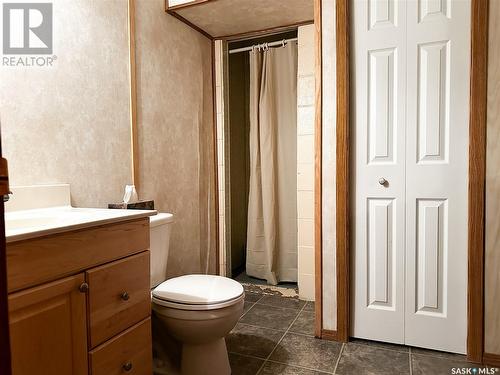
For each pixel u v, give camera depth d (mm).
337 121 1832
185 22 2439
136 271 1227
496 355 1620
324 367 1635
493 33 1570
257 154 2916
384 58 1783
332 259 1894
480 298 1627
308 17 2420
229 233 2900
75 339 983
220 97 2793
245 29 2613
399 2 1748
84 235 1014
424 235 1755
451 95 1679
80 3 1623
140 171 2008
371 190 1838
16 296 819
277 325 2105
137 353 1224
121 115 1862
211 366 1500
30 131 1403
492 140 1591
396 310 1820
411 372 1579
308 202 2523
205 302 1386
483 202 1608
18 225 1198
